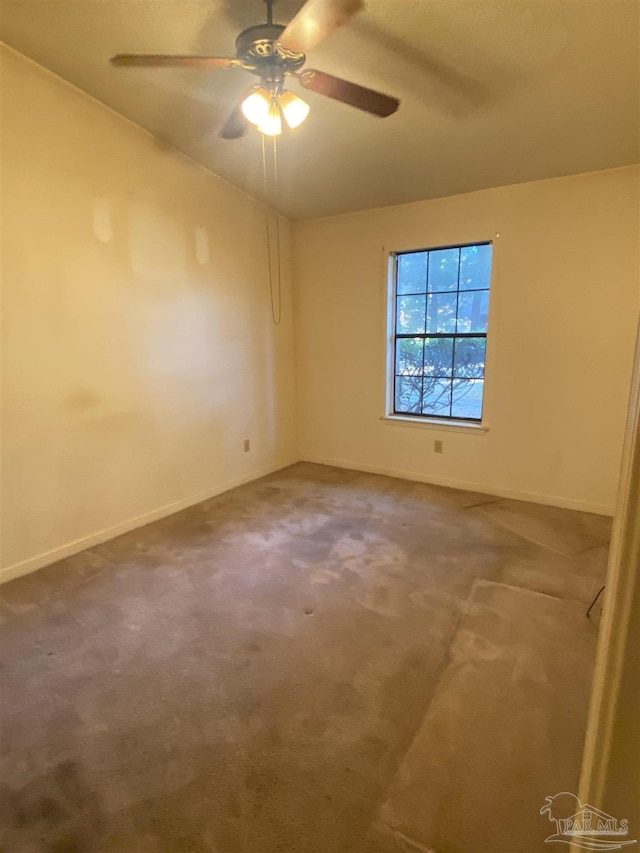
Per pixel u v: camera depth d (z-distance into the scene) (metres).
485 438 3.94
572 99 2.54
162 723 1.67
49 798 1.40
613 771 0.53
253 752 1.56
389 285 4.19
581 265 3.36
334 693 1.81
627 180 3.15
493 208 3.61
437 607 2.35
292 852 1.26
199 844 1.28
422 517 3.48
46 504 2.78
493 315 3.72
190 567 2.76
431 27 2.08
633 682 0.50
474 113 2.72
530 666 1.93
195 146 3.27
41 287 2.65
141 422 3.31
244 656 2.01
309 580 2.61
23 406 2.63
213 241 3.73
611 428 3.43
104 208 2.92
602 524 3.34
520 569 2.71
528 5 1.95
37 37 2.31
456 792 1.42
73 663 1.97
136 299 3.19
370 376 4.43
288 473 4.59
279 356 4.61
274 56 1.81
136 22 2.19
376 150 3.20
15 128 2.46
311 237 4.52
